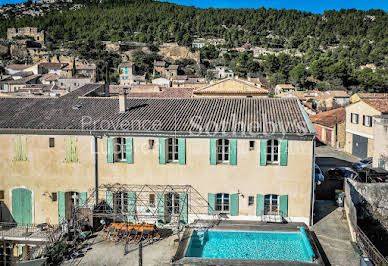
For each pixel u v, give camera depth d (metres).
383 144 31.97
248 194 23.03
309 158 22.34
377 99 43.69
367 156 42.72
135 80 133.75
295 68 121.75
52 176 24.41
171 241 21.95
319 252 19.64
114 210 24.19
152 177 23.67
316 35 197.12
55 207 24.61
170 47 174.25
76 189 24.36
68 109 27.39
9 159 24.53
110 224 23.08
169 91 44.22
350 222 22.73
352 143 46.91
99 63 145.62
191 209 23.62
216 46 187.75
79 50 162.25
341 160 43.16
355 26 196.00
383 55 144.25
